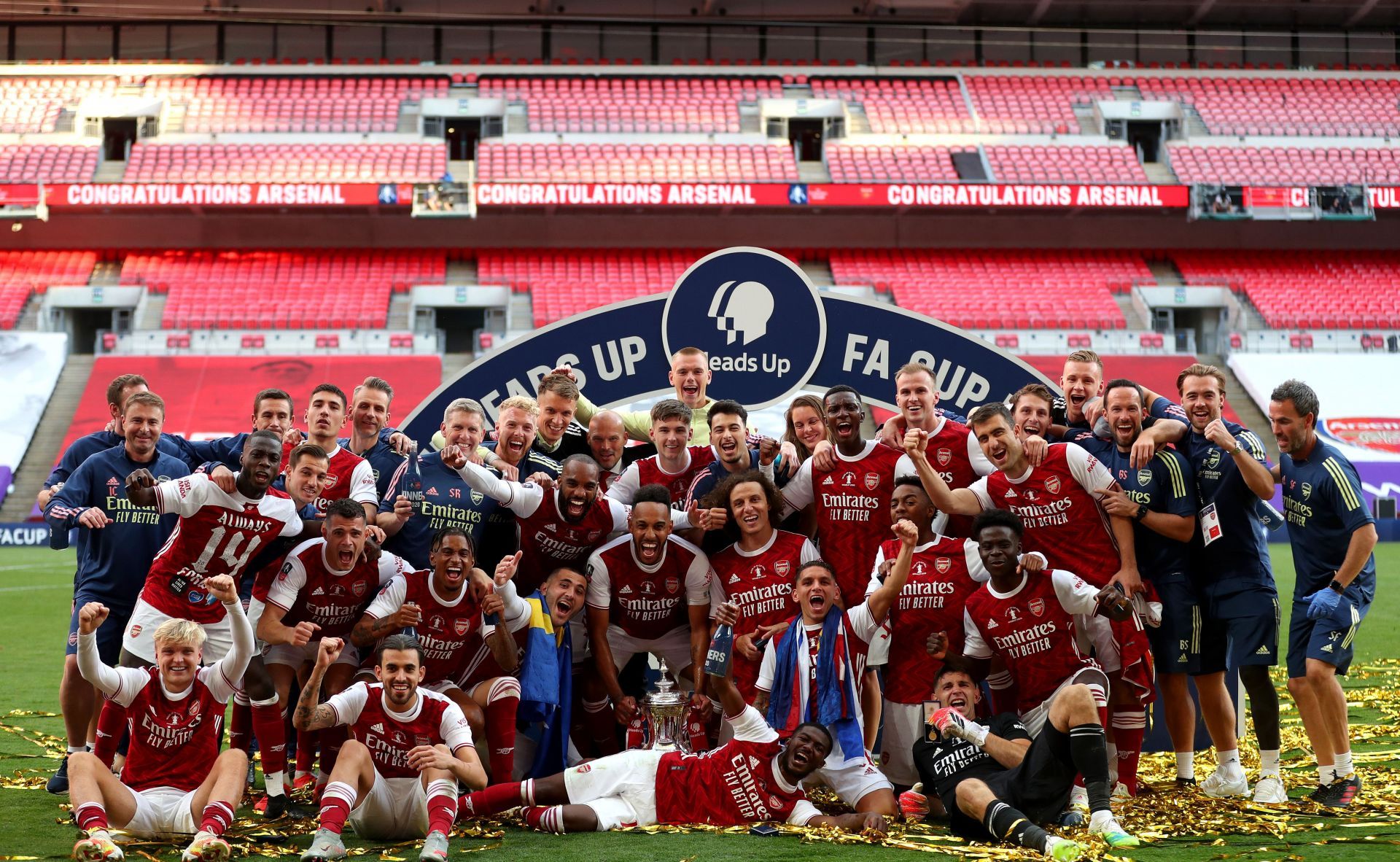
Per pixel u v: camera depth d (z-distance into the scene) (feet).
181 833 15.15
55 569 55.88
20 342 79.41
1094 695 15.88
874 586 17.70
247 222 90.02
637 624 19.03
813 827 15.33
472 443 19.04
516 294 85.51
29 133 89.20
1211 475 18.15
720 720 18.49
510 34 100.68
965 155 92.53
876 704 18.07
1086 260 91.71
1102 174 91.91
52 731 23.08
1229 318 85.81
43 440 73.67
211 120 91.25
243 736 18.24
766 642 18.08
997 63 101.96
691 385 21.43
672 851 14.40
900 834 15.16
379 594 17.44
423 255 90.33
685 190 83.30
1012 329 83.92
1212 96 98.53
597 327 24.45
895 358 24.53
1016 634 17.07
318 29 99.45
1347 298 87.76
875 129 93.97
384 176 88.07
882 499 19.10
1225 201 83.82
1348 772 17.02
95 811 14.32
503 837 15.25
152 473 19.27
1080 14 100.42
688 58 101.60
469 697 17.71
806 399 20.17
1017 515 18.25
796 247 92.53
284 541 18.28
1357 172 92.84
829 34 101.86
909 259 91.40
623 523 19.19
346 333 80.59
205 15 97.71
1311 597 17.35
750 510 18.21
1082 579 17.98
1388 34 102.83
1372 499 69.51
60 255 87.92
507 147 91.15
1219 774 18.16
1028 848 14.05
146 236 89.20
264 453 17.08
